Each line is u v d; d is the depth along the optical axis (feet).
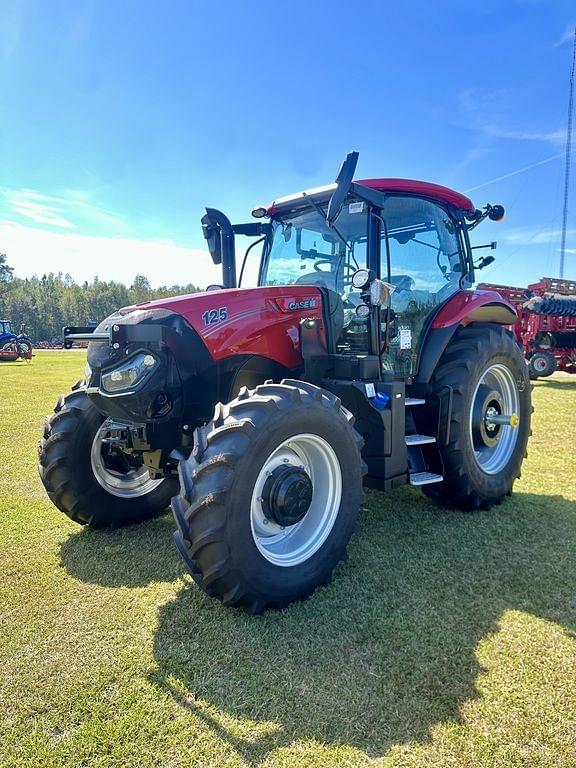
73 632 7.50
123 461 11.25
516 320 15.01
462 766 5.20
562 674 6.49
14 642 7.25
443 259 13.03
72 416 10.96
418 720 5.78
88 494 11.02
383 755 5.34
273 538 8.47
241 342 9.78
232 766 5.25
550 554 9.88
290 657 6.90
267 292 10.30
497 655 6.87
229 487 7.32
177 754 5.40
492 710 5.90
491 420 12.75
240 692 6.26
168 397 9.14
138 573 9.35
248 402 7.97
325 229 11.82
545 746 5.41
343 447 8.73
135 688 6.34
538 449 18.21
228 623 7.70
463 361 12.09
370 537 10.79
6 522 11.78
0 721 5.85
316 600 8.32
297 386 8.68
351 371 10.43
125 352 9.07
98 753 5.41
